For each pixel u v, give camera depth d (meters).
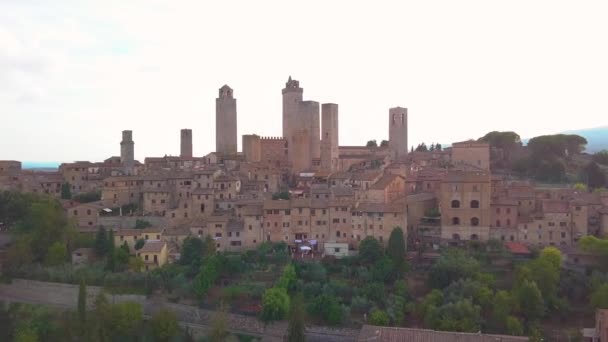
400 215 155.62
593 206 161.38
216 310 132.88
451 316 117.81
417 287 137.88
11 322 126.25
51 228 155.12
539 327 118.06
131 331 122.75
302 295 131.00
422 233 164.75
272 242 160.38
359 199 175.25
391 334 104.19
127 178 190.38
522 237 156.62
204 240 158.62
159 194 181.25
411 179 191.88
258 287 136.62
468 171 176.50
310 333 125.19
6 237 165.00
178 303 136.25
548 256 134.38
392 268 139.25
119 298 138.25
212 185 187.88
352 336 122.75
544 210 156.25
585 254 142.00
